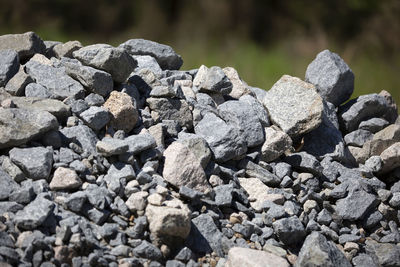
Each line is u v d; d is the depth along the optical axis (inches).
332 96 211.9
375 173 192.9
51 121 150.9
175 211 138.0
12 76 171.2
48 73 173.8
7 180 143.1
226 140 171.5
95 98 167.3
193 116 183.0
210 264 142.1
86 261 129.6
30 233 130.6
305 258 145.6
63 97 167.0
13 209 136.0
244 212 159.6
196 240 145.9
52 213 135.6
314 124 183.5
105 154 150.3
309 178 177.8
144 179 149.0
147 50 211.8
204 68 202.7
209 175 165.0
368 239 172.2
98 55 171.2
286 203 163.8
